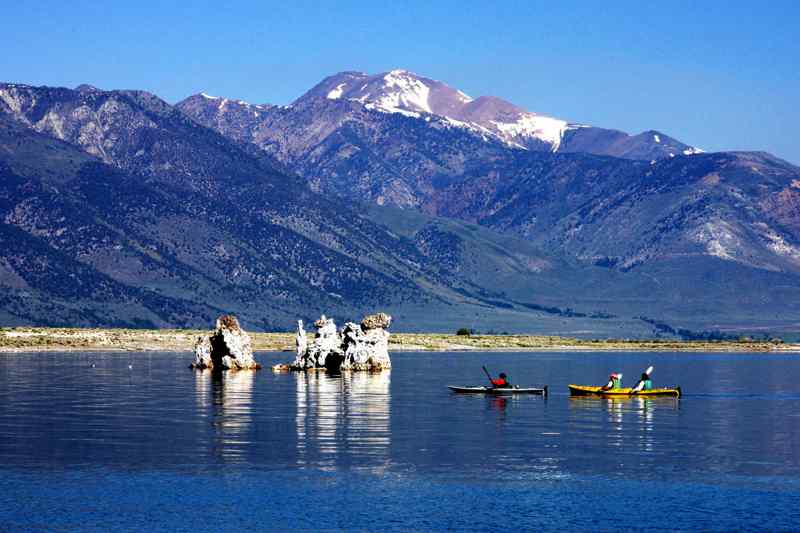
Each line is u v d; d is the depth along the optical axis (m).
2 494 93.38
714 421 143.62
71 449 112.88
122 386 188.50
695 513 90.19
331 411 148.12
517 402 168.12
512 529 85.44
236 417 139.50
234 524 85.75
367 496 94.12
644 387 184.88
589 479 101.62
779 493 96.62
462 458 110.94
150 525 85.12
